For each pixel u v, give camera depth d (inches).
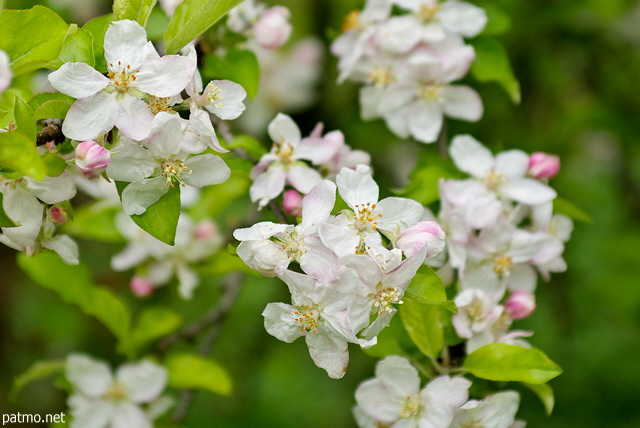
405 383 26.0
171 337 30.7
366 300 24.1
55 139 24.3
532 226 27.9
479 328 26.4
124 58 24.1
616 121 38.0
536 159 27.8
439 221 27.3
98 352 41.1
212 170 24.6
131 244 31.4
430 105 29.4
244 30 28.8
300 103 39.2
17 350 44.6
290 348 40.8
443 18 29.0
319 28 38.8
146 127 24.0
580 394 38.2
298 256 24.1
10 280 46.2
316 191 24.2
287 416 39.5
